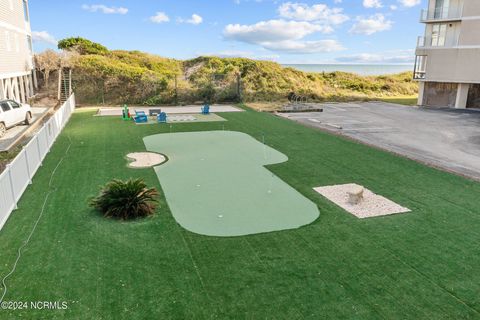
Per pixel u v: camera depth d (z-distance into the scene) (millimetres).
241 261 6281
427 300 5301
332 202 9062
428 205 8945
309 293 5418
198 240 7020
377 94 41281
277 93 35219
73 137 16203
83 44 39938
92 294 5305
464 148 15219
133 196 8086
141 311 4957
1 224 7324
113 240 6961
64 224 7594
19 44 24969
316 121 21344
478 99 28734
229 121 21016
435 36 30281
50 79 30391
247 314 4938
